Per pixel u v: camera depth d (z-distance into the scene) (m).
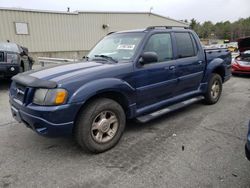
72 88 2.77
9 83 8.16
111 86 3.07
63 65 3.54
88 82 2.90
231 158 2.97
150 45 3.74
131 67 3.38
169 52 4.07
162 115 4.25
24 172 2.73
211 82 5.15
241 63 9.45
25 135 3.75
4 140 3.57
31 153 3.18
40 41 17.03
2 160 3.00
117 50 3.82
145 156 3.06
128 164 2.88
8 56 6.54
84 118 2.95
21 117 3.04
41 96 2.76
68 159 3.02
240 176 2.59
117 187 2.44
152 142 3.46
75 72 3.03
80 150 3.26
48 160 3.00
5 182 2.54
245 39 9.36
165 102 4.10
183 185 2.45
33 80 2.91
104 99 3.15
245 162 2.87
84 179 2.59
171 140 3.52
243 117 4.51
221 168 2.75
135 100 3.53
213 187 2.41
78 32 19.17
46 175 2.67
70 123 2.80
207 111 4.91
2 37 15.30
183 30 4.52
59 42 18.11
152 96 3.80
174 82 4.15
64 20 18.11
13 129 3.99
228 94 6.50
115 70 3.20
